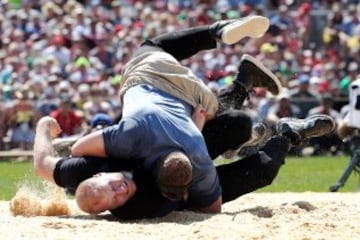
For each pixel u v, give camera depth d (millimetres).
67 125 47938
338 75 60562
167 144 19234
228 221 18688
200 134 19734
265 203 23547
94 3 64938
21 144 50500
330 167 43781
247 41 61062
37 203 20734
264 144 21766
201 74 56062
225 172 21047
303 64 60406
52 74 54188
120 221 19594
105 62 58719
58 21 61219
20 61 56719
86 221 18906
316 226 17922
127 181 19125
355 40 63906
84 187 19047
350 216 19547
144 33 60906
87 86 51906
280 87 23141
